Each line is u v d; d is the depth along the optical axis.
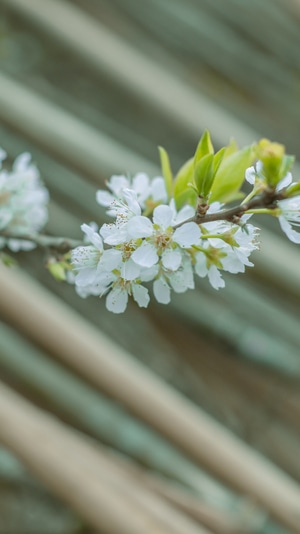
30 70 1.82
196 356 1.50
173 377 1.59
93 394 1.35
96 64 1.49
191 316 1.46
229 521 1.02
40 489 1.47
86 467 0.91
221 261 0.56
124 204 0.58
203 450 1.01
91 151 1.33
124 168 1.33
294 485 1.04
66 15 1.53
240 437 1.57
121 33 1.84
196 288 1.50
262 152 0.54
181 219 0.56
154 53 1.86
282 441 1.59
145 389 1.01
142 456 1.31
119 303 0.56
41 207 0.67
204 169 0.56
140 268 0.56
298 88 1.95
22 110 1.33
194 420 1.02
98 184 1.33
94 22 1.60
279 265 1.31
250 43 1.94
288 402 1.55
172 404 1.02
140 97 1.48
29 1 1.53
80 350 0.99
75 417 1.33
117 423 1.33
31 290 1.01
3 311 0.99
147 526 0.88
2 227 0.66
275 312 1.51
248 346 1.43
